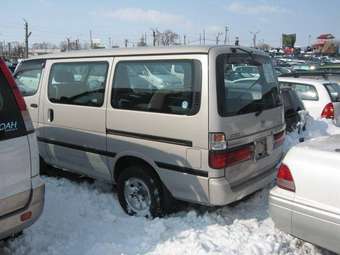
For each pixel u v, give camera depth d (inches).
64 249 149.9
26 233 159.9
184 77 156.0
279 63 1242.0
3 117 119.9
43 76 213.0
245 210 182.4
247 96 165.9
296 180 130.3
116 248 148.6
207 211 179.3
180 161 157.9
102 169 190.4
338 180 120.8
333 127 345.4
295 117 310.8
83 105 191.9
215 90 149.6
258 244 148.4
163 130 161.3
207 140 149.6
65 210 183.5
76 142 198.1
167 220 170.9
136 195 178.5
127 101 173.8
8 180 121.2
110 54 182.5
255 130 168.2
